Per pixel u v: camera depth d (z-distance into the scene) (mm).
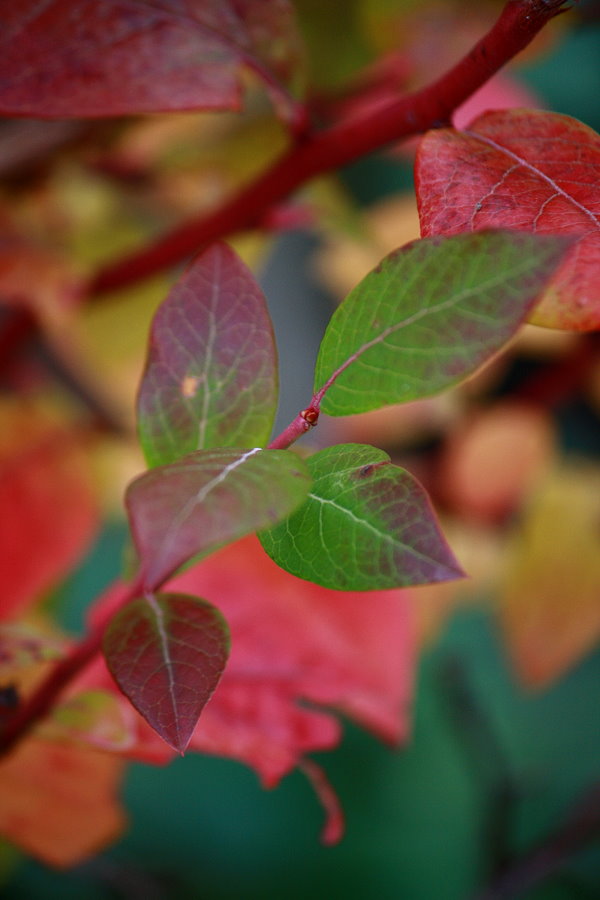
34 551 454
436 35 503
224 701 348
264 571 375
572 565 525
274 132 510
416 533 250
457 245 250
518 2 286
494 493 581
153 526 231
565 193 276
